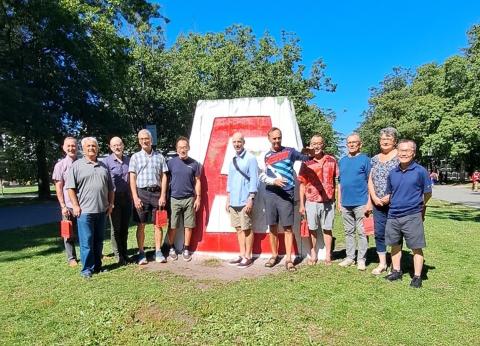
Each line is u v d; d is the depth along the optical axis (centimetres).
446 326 449
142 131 713
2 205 2216
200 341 428
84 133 2392
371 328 445
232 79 3058
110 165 714
